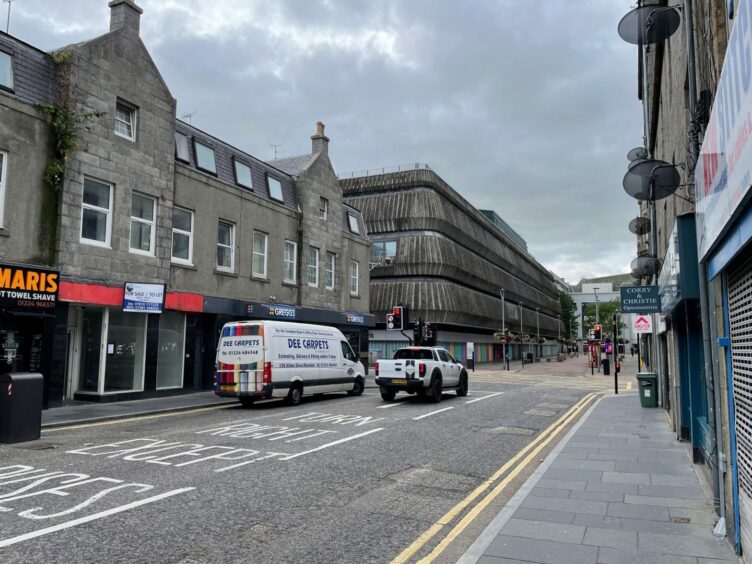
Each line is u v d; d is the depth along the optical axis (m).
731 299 4.83
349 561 4.84
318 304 25.94
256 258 22.48
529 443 10.97
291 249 24.80
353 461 8.81
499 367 54.91
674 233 7.28
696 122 6.69
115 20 16.80
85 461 8.40
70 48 14.96
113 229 16.05
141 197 17.19
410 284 53.38
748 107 3.24
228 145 21.86
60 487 6.89
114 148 16.09
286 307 23.06
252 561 4.79
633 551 4.91
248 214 21.89
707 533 5.38
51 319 14.11
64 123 14.59
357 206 57.59
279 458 8.85
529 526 5.61
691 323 8.69
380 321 53.47
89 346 16.06
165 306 17.36
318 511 6.24
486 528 5.55
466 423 13.47
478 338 65.94
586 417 14.55
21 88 13.99
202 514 5.98
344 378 19.28
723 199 4.18
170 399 17.03
